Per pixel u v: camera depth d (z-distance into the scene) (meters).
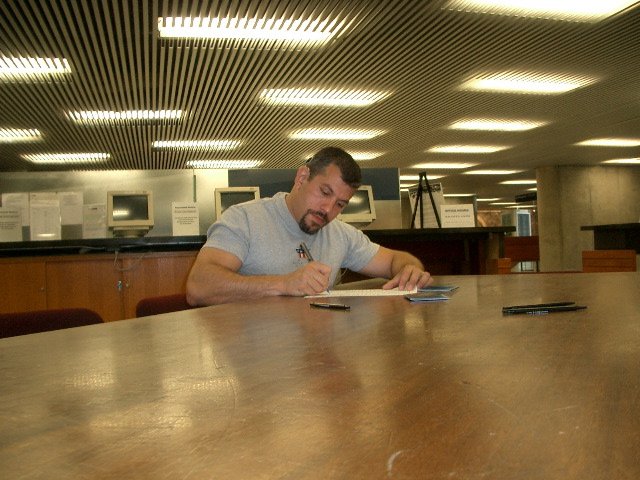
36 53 5.24
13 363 0.66
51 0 4.13
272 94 6.88
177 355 0.68
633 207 13.70
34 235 4.18
